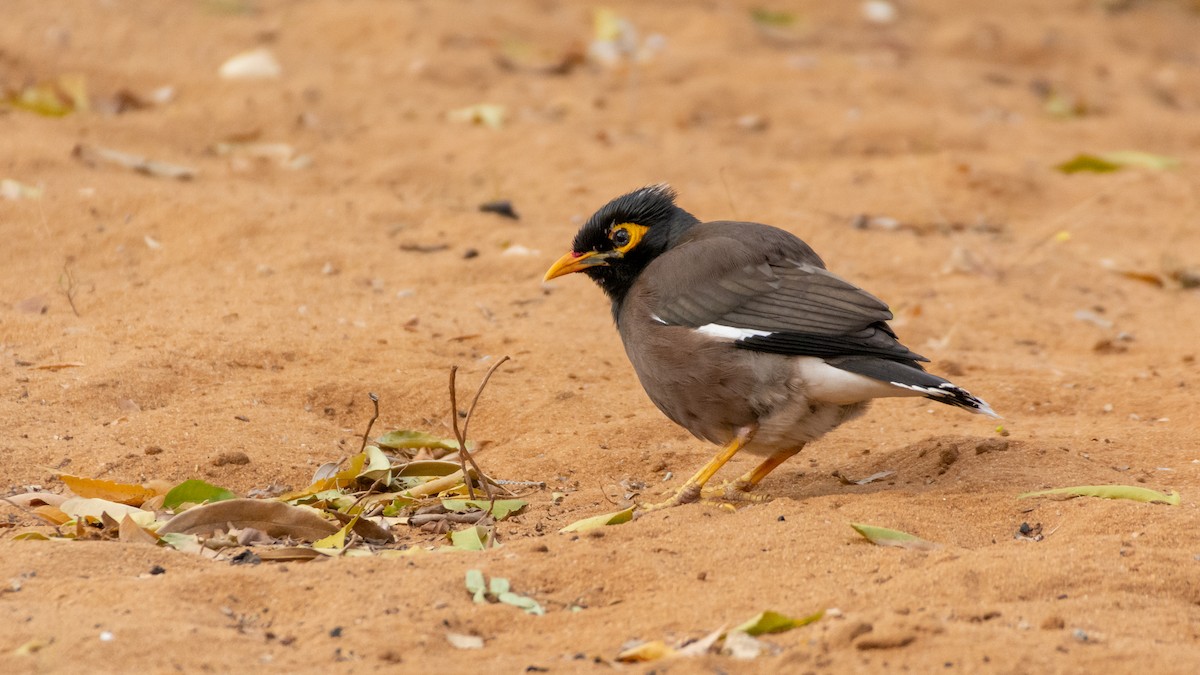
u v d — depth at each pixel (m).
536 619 7.22
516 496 9.84
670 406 9.88
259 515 8.70
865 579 7.70
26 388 11.01
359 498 9.47
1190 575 7.66
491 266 14.96
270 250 14.73
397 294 14.07
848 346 9.16
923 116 21.92
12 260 14.00
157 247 14.60
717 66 24.23
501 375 12.16
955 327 14.13
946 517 8.79
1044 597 7.48
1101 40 29.91
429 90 21.47
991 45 28.27
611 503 9.68
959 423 11.52
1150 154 21.45
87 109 19.09
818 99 22.80
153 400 11.09
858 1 31.48
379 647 6.77
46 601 7.24
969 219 17.94
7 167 16.09
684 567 7.91
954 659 6.52
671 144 19.97
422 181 17.88
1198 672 6.43
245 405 11.02
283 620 7.19
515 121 20.44
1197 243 17.64
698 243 10.05
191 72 21.05
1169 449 10.36
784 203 17.83
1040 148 21.52
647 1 29.09
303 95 20.41
